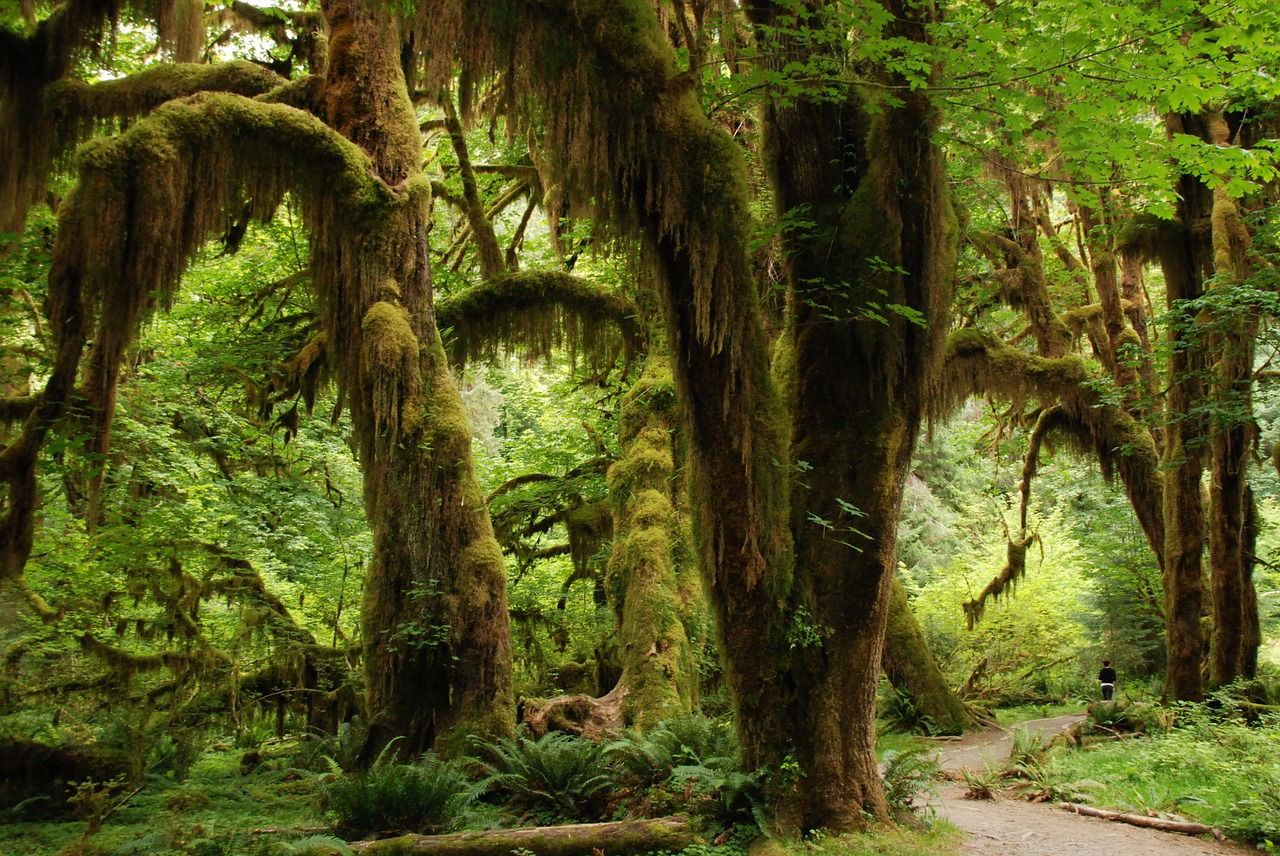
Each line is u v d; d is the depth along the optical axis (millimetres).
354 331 11531
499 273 15945
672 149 6953
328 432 18750
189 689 14031
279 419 15977
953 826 8250
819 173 8070
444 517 11188
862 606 7500
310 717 14875
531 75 6922
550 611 20062
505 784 9000
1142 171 8086
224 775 11742
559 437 22469
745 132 12898
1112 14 6809
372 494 11586
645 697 11633
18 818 9133
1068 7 6973
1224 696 13727
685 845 7098
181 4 12922
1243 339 13898
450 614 10852
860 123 8102
